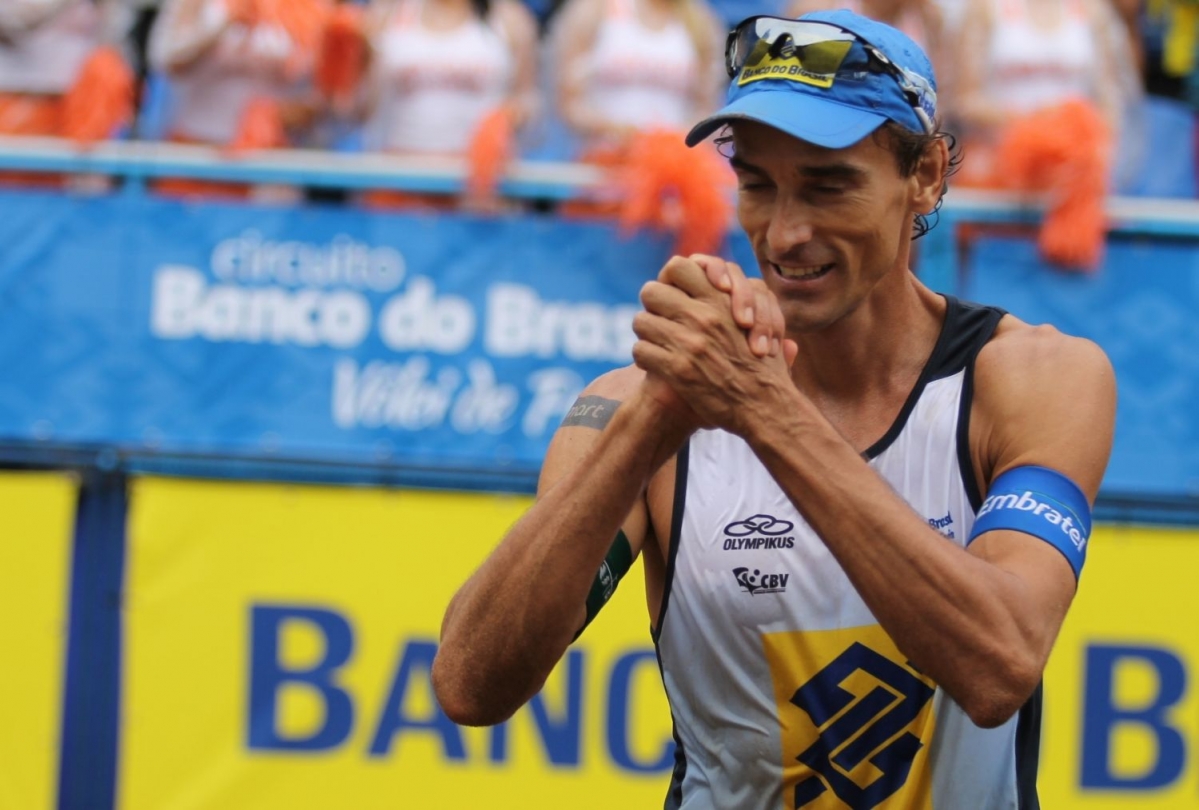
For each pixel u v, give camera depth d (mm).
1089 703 14398
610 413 7070
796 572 6641
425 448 15383
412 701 14359
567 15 17047
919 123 6301
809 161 6129
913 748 6707
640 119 16844
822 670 6668
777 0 19906
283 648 14398
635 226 15500
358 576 14516
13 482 14469
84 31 16719
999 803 6789
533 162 18000
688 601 6805
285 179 15633
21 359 15211
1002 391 6613
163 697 14297
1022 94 16906
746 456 6789
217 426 15234
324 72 16703
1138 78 18047
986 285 15750
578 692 14156
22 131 16391
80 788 14172
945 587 5664
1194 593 14648
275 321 15328
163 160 15586
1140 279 15805
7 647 14289
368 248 15391
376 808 14164
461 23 16953
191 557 14508
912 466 6664
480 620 6258
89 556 14461
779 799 6879
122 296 15305
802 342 6855
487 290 15492
